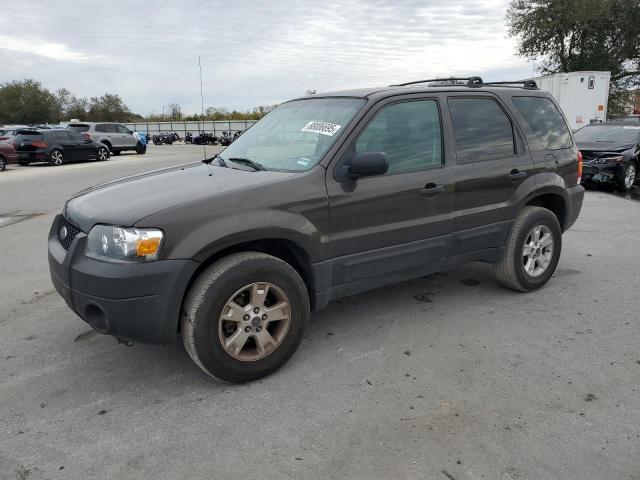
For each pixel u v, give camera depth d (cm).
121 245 303
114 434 287
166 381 344
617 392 322
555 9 2769
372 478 249
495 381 337
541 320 434
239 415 303
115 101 7875
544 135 497
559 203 518
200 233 310
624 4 2712
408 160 400
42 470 259
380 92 404
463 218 430
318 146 376
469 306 467
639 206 998
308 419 298
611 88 2944
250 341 345
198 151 3322
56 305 487
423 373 348
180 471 257
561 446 271
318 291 365
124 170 1889
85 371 359
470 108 446
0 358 380
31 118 7200
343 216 363
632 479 247
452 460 261
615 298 483
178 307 310
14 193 1298
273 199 335
